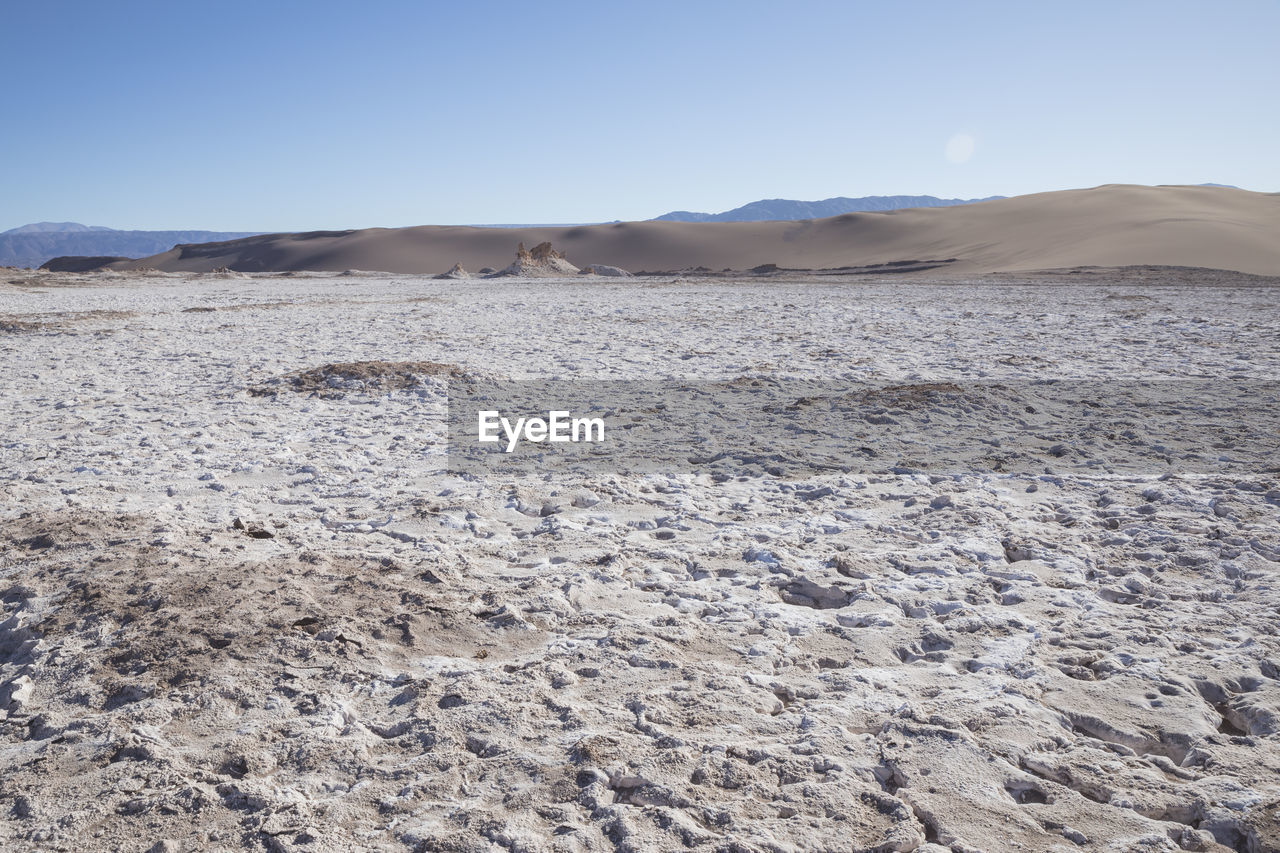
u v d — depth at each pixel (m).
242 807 2.85
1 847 2.64
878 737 3.30
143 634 4.01
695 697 3.57
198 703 3.48
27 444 8.18
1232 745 3.23
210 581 4.59
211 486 6.74
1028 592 4.69
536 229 168.75
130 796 2.88
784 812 2.83
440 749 3.18
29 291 41.16
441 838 2.66
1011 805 2.87
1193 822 2.88
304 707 3.49
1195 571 5.02
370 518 6.05
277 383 11.57
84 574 4.75
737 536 5.63
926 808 2.84
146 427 9.02
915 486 6.84
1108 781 3.02
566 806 2.83
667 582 4.88
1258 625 4.25
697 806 2.84
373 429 9.05
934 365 13.94
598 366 14.03
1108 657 3.94
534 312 26.73
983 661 3.91
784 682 3.76
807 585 4.81
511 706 3.48
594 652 3.99
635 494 6.67
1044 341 17.09
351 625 4.16
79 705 3.52
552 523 5.88
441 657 3.97
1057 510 6.25
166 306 30.00
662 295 36.41
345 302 32.69
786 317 23.75
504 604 4.47
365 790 2.95
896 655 4.07
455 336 19.06
